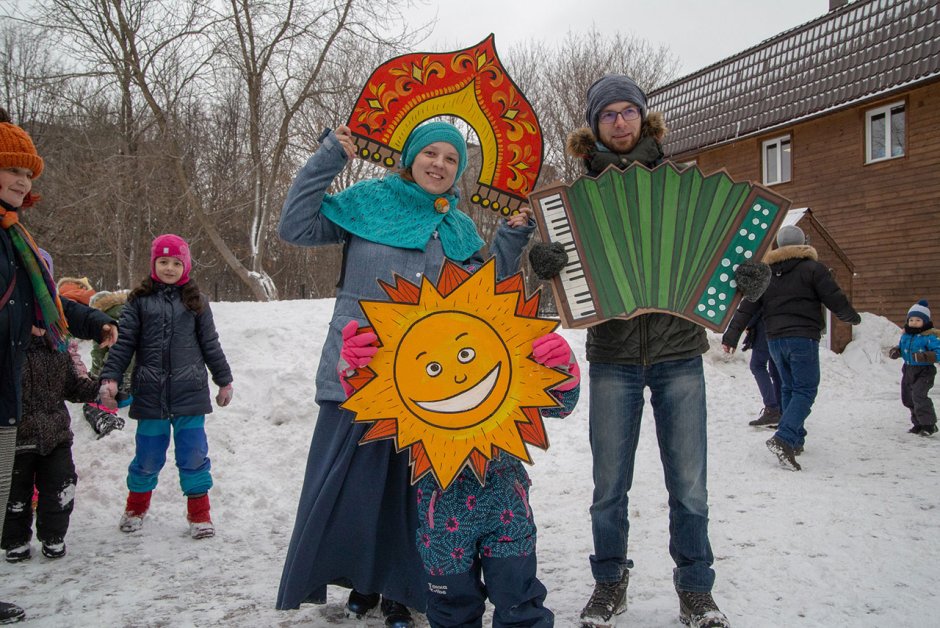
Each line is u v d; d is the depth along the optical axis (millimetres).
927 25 16859
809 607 2879
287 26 15562
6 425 3166
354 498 2736
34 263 3365
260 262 16422
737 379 9898
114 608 3143
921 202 16641
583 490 5207
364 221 2986
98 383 4254
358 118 3031
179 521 4730
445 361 2506
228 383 4730
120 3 14797
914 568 3271
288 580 2672
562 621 2859
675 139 23141
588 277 2781
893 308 17203
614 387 2898
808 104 18922
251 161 16969
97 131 16016
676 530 2836
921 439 6938
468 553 2461
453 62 3092
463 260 3035
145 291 4477
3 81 17562
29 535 3934
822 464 5859
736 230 2732
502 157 3141
